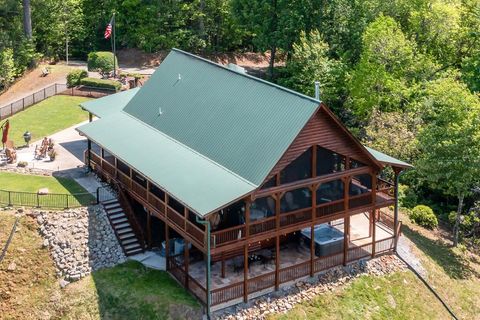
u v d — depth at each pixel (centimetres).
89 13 8319
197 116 4353
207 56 8325
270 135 3781
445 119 5034
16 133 5672
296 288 3966
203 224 3547
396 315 3997
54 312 3866
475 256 4847
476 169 4625
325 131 3816
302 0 7119
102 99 5406
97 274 4044
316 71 6512
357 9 7069
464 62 6631
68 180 4766
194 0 8106
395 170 4303
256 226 3728
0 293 3922
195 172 3869
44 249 4138
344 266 4188
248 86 4197
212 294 3675
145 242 4291
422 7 6769
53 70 7488
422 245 4709
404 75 6378
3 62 7200
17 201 4384
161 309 3728
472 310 4238
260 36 7512
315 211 3950
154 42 8144
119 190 4434
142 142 4406
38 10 7962
